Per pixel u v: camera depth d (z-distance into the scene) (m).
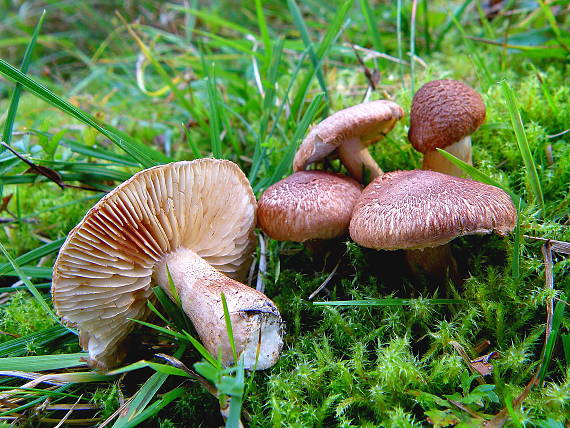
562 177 0.17
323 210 0.15
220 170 0.15
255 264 0.19
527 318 0.14
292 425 0.12
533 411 0.11
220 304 0.13
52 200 0.24
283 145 0.23
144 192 0.13
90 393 0.15
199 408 0.14
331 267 0.18
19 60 0.48
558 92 0.21
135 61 0.39
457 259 0.17
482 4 0.34
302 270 0.19
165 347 0.16
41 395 0.14
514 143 0.19
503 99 0.21
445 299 0.14
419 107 0.17
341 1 0.34
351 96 0.26
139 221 0.14
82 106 0.31
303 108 0.25
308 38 0.25
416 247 0.13
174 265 0.15
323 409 0.12
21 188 0.24
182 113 0.31
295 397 0.13
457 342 0.13
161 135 0.30
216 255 0.17
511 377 0.13
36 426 0.14
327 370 0.13
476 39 0.25
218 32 0.41
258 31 0.41
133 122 0.30
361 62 0.24
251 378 0.13
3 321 0.17
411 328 0.15
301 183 0.16
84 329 0.14
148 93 0.28
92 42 0.46
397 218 0.13
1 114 0.29
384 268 0.17
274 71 0.24
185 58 0.30
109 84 0.38
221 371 0.11
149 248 0.14
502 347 0.14
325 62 0.29
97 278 0.13
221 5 0.45
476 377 0.12
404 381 0.13
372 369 0.14
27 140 0.19
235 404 0.11
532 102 0.21
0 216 0.23
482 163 0.18
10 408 0.14
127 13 0.48
